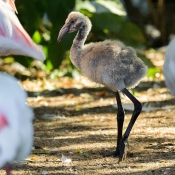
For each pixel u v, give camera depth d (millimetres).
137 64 9055
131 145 9891
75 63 9586
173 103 13273
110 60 8961
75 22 9656
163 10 21906
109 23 15547
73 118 12000
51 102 13500
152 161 9055
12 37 10016
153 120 11680
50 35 14891
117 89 9016
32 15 15102
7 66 17609
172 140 10195
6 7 10578
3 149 6355
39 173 8539
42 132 10828
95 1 15688
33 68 17406
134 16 23172
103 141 10211
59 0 14391
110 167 8805
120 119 9320
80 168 8758
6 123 6438
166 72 9047
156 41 22078
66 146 9898
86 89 14922
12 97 6637
